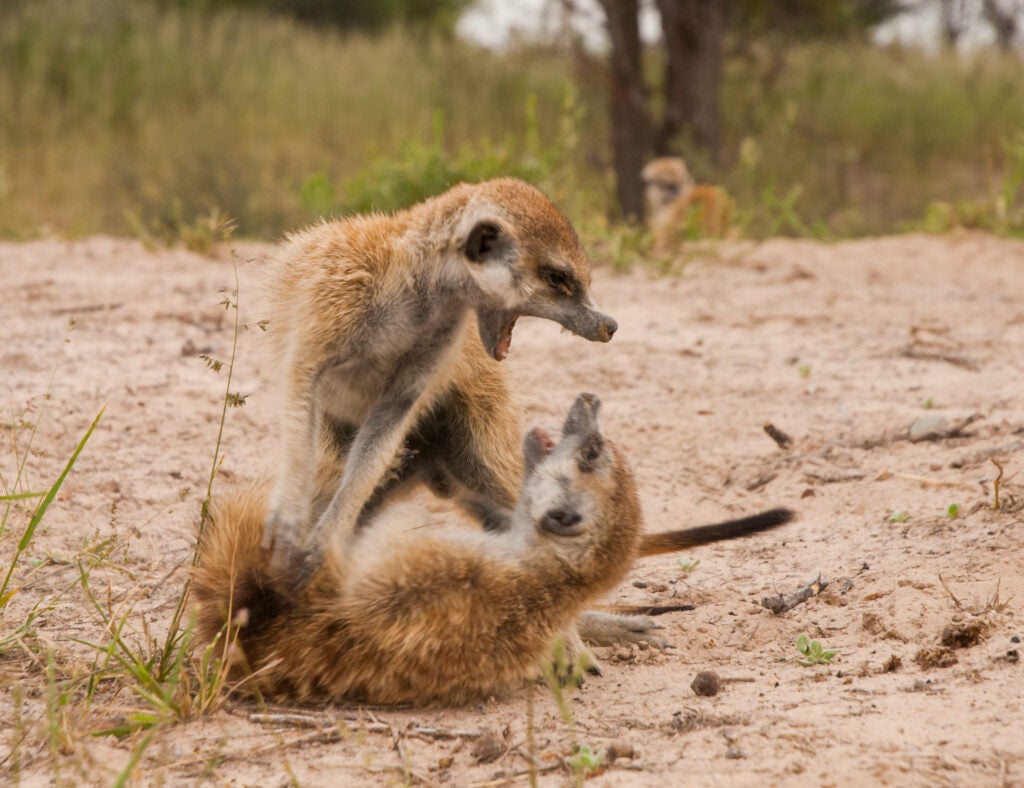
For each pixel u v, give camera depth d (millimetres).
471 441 8750
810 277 19141
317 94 35094
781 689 6805
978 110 39531
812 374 13750
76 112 33438
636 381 13516
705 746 6023
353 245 7656
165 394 12031
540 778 5863
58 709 6344
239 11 46031
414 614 6648
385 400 7922
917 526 9328
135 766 5758
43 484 9805
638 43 29438
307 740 6273
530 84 37031
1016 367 13727
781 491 10594
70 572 8516
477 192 7840
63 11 37312
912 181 36125
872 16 50219
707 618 8148
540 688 7039
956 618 7461
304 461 7352
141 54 35688
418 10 51844
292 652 6742
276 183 28344
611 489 7066
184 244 20469
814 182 32188
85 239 21281
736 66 37281
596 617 7871
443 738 6324
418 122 34219
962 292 18266
